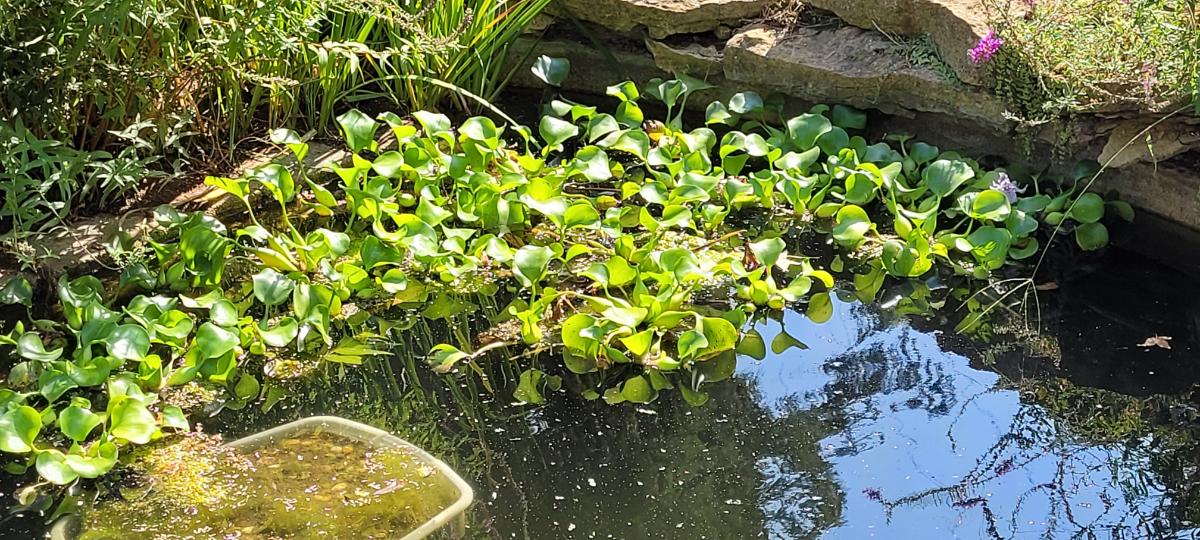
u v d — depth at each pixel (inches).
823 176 125.5
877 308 109.0
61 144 107.8
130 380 93.4
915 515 83.3
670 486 86.5
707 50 137.9
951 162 118.4
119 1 104.0
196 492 85.1
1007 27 116.1
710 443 91.1
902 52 127.6
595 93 148.3
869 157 126.4
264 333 100.8
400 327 106.3
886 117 132.8
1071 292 109.8
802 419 93.9
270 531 81.5
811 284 112.0
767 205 123.4
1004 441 91.0
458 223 121.1
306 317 102.7
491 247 109.1
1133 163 116.6
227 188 113.9
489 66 142.6
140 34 115.8
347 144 125.3
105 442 87.8
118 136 120.0
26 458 89.7
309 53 130.3
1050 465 88.3
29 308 105.4
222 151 130.8
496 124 143.1
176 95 121.1
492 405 95.6
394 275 109.4
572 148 138.9
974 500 84.7
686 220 114.7
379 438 90.3
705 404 95.6
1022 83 117.0
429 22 139.0
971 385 97.9
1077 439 91.1
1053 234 116.7
